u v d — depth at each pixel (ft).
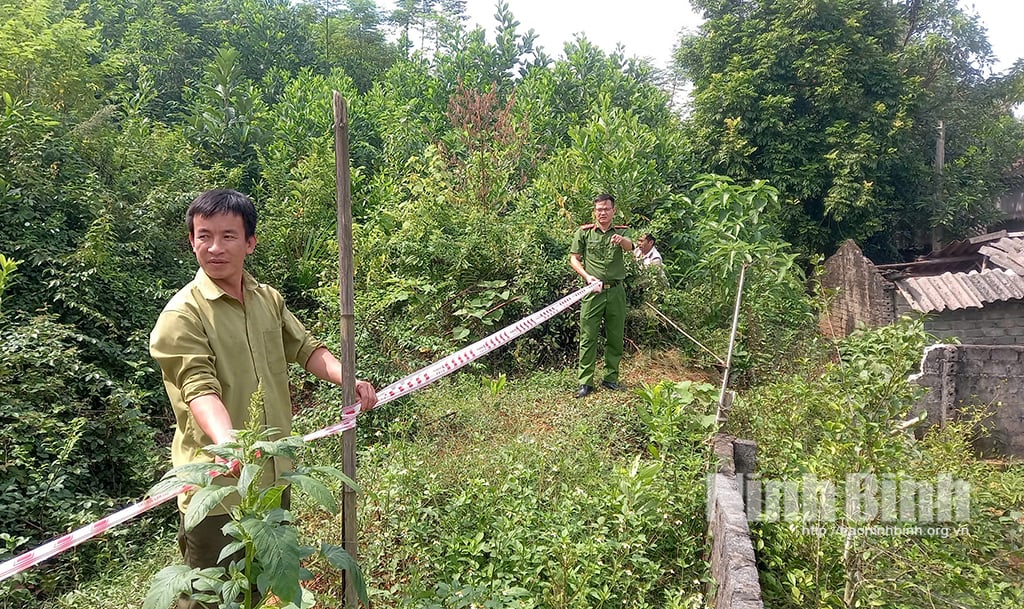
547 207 29.94
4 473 13.53
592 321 20.47
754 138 48.98
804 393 15.85
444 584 9.51
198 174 28.48
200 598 6.20
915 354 12.26
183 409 7.65
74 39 29.96
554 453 15.06
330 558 6.23
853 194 46.65
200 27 60.23
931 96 49.90
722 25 50.96
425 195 27.71
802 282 29.78
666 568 11.34
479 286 24.80
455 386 20.79
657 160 38.47
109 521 7.07
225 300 8.02
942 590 11.02
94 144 24.36
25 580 11.55
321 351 9.10
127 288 20.16
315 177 32.14
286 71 55.93
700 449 14.74
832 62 47.32
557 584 9.78
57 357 15.61
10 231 19.40
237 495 7.64
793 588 10.47
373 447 15.23
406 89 51.88
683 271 30.17
